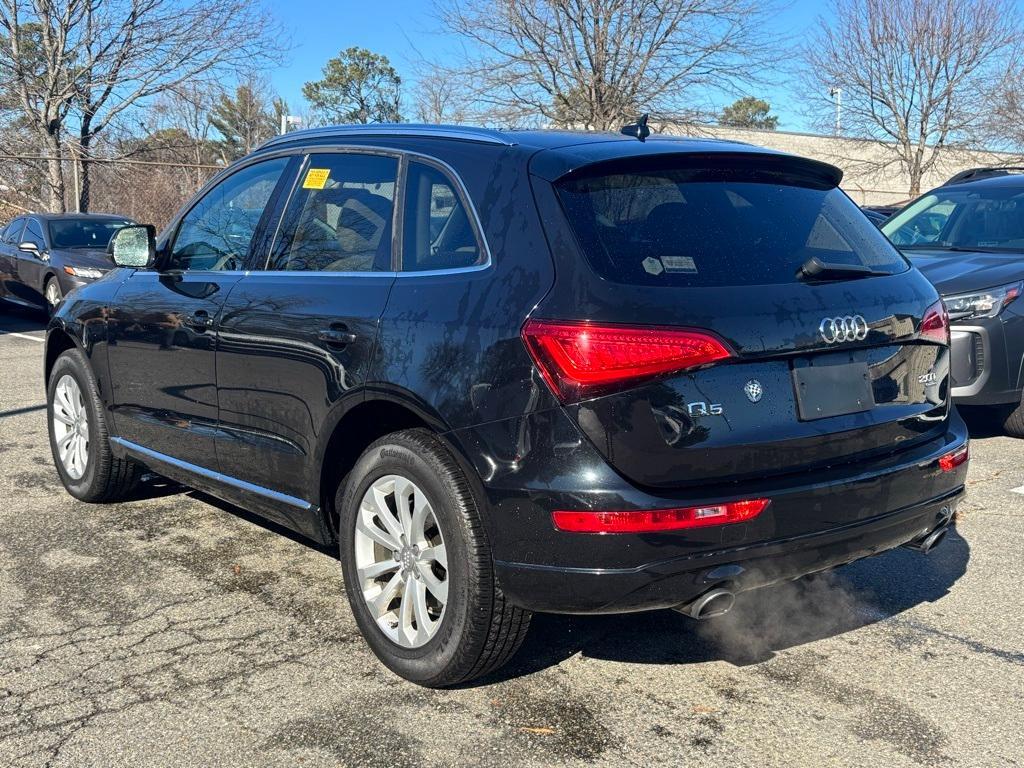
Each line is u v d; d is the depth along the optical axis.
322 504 3.81
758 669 3.56
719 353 2.94
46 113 22.72
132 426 4.90
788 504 3.03
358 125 4.17
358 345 3.49
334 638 3.78
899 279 3.51
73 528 5.02
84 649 3.66
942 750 3.03
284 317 3.85
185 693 3.34
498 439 3.02
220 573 4.43
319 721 3.17
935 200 8.16
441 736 3.08
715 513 2.92
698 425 2.94
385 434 3.68
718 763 2.95
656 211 3.23
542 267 3.08
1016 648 3.73
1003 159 32.38
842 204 3.74
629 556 2.88
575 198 3.18
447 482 3.16
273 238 4.18
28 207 24.81
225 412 4.21
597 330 2.89
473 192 3.42
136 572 4.44
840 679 3.49
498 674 3.50
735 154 3.48
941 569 4.53
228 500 4.44
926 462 3.40
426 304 3.33
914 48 29.72
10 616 3.95
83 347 5.21
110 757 2.96
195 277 4.51
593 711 3.25
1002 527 5.09
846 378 3.24
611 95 21.94
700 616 3.06
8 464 6.25
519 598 3.05
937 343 3.58
